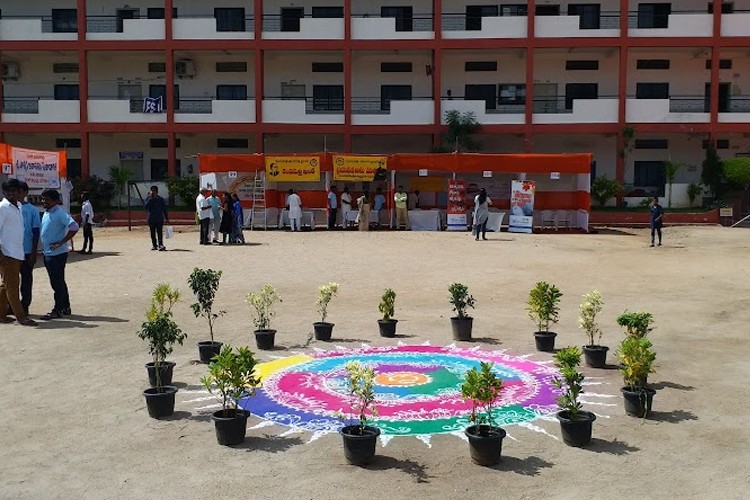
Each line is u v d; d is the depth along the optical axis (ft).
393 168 94.17
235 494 17.10
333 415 22.61
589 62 119.44
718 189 108.99
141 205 115.65
